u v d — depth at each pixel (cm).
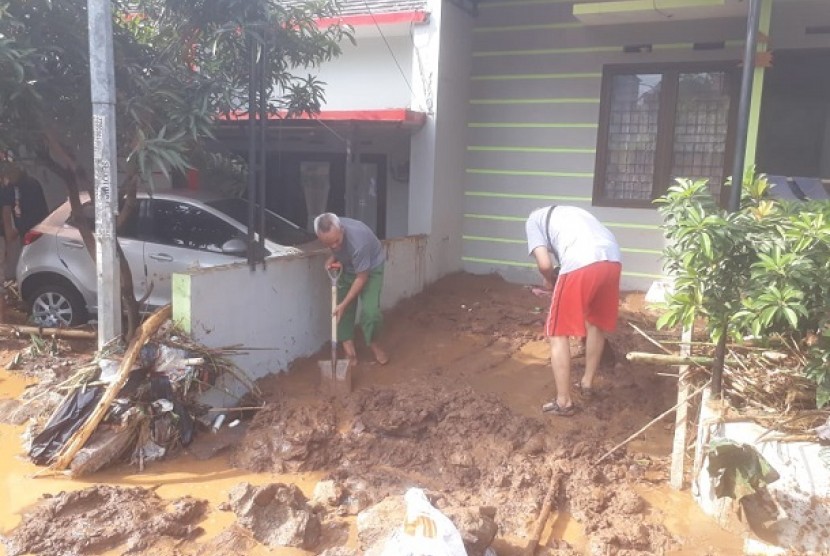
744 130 469
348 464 492
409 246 843
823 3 772
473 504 436
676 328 668
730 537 409
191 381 518
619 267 550
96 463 473
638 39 862
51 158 643
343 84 1005
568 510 441
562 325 541
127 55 621
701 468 438
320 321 684
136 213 740
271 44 642
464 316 792
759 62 687
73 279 746
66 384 516
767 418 415
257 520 401
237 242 660
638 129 881
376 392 566
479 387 609
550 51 909
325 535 409
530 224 583
